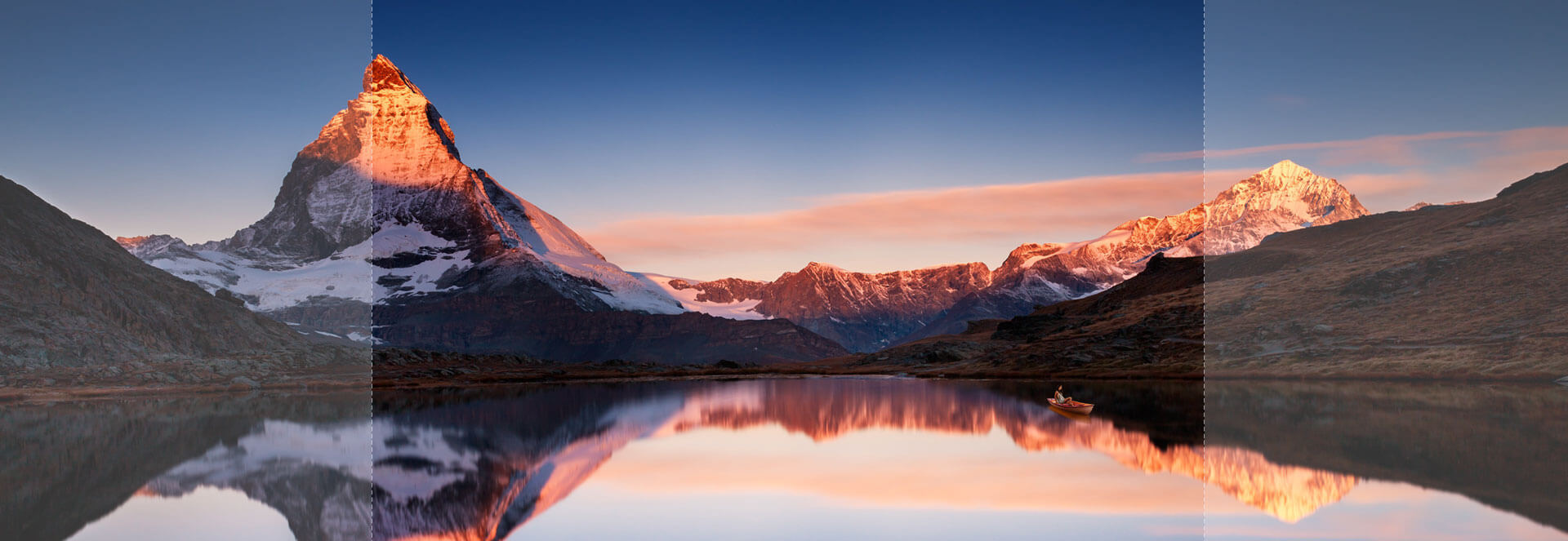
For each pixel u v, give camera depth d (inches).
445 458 2117.4
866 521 1408.7
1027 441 2288.4
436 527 1464.1
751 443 2321.6
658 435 2541.8
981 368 6697.8
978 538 1277.1
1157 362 5625.0
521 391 5078.7
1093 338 6776.6
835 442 2324.1
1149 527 1382.9
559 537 1328.7
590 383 6417.3
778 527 1358.3
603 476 1820.9
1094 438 2357.3
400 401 4109.3
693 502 1535.4
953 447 2198.6
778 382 6235.2
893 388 4776.1
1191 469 1840.6
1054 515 1467.8
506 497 1625.2
